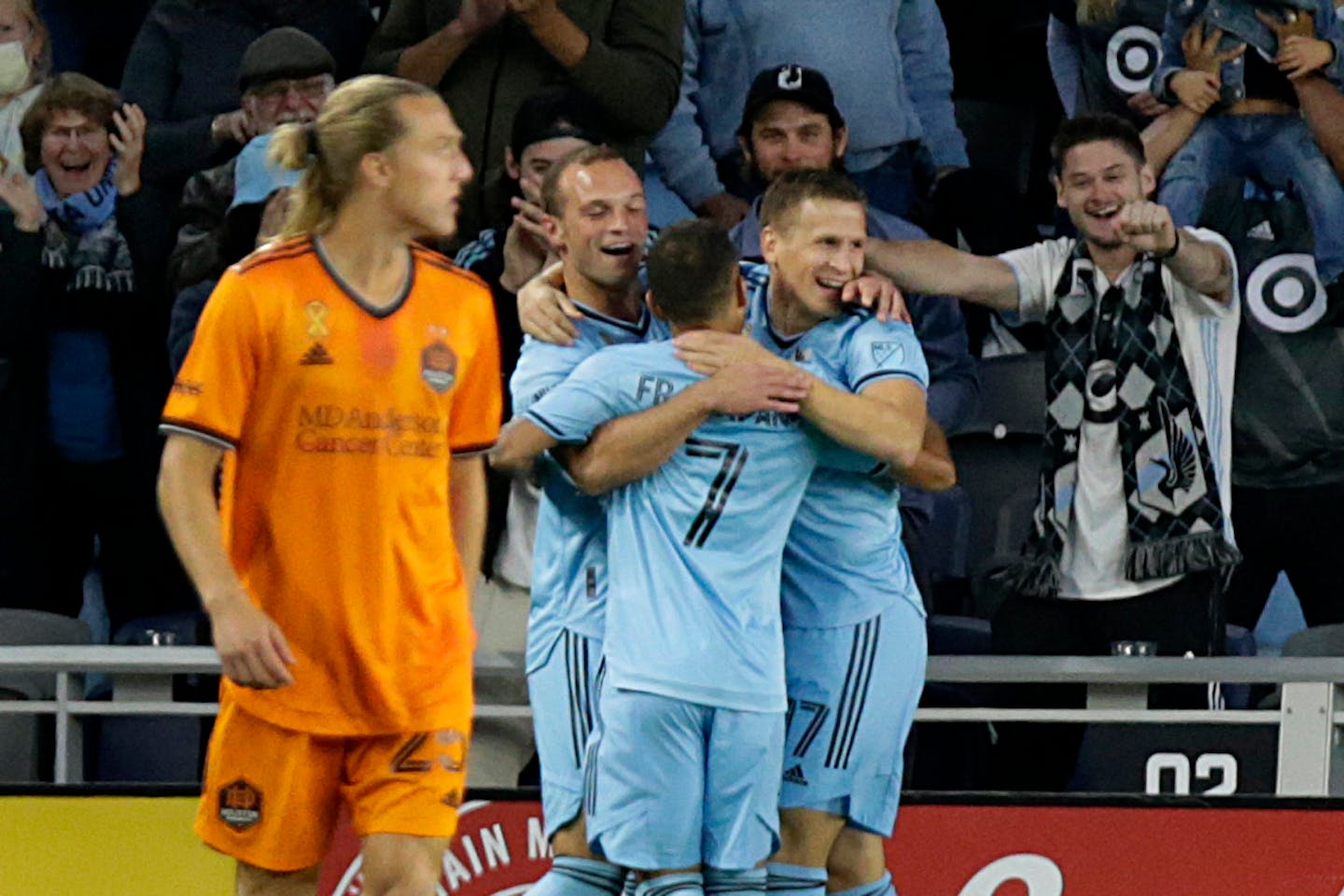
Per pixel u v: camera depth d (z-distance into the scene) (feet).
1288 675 60.54
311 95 79.92
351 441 43.04
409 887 43.52
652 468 47.14
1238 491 79.51
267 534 43.29
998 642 74.84
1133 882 58.44
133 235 81.25
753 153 80.43
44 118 80.69
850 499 49.96
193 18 83.15
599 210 49.60
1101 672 61.46
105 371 81.05
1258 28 79.66
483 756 68.23
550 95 76.64
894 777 51.01
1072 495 73.97
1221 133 80.69
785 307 50.80
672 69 80.43
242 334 42.47
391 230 43.39
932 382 79.20
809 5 82.69
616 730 47.29
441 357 44.01
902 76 83.76
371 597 43.16
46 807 58.39
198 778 73.56
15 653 61.82
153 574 81.05
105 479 81.05
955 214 84.43
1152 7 81.46
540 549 51.55
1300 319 78.95
